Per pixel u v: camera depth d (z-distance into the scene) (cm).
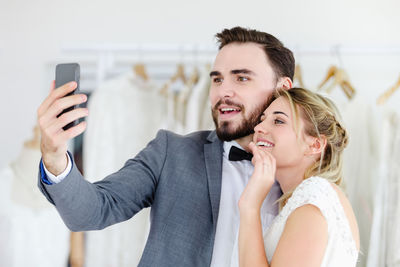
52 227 224
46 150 96
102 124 211
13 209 219
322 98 128
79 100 93
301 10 279
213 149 139
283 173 126
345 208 112
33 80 279
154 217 131
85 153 212
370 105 209
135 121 214
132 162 135
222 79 143
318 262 97
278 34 279
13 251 217
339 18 278
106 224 119
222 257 129
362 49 220
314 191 107
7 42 282
